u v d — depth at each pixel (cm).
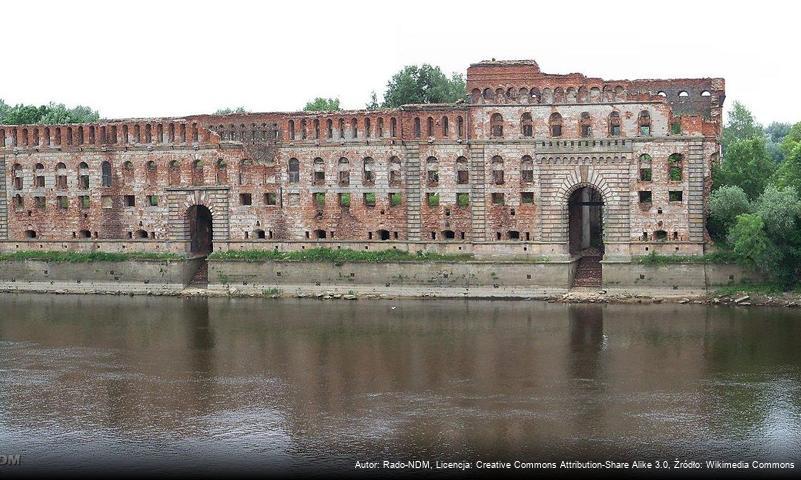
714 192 11606
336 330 10181
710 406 7200
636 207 11800
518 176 12138
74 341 9838
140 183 13325
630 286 11769
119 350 9394
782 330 9650
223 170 13050
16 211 13762
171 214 13225
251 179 12962
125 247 13400
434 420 6962
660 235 11819
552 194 12031
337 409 7269
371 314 11119
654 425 6788
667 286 11644
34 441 6650
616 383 7875
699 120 11569
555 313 10925
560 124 12006
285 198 12875
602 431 6675
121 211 13425
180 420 7069
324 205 12794
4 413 7294
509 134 12125
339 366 8588
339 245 12725
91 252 13438
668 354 8812
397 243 12556
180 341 9756
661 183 11725
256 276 12794
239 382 8100
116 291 13200
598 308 11212
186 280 13150
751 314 10556
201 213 13800
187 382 8125
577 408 7200
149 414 7219
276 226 12925
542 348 9144
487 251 12256
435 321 10588
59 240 13625
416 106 12419
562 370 8306
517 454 6256
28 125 13662
